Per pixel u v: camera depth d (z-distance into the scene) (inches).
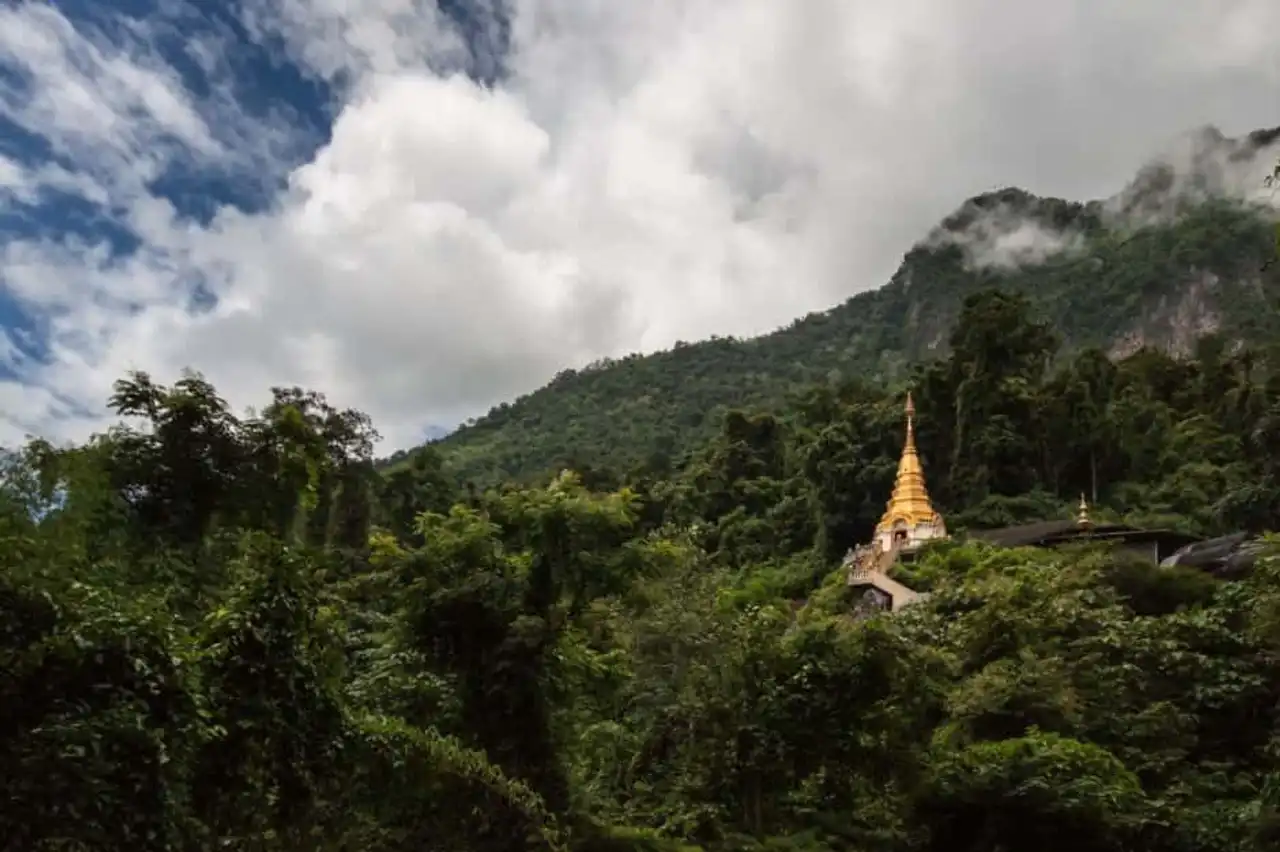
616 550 785.6
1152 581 1215.6
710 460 3304.6
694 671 954.1
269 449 535.8
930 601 1267.2
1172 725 897.5
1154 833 772.0
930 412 2719.0
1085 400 2593.5
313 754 486.9
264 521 529.3
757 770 818.2
